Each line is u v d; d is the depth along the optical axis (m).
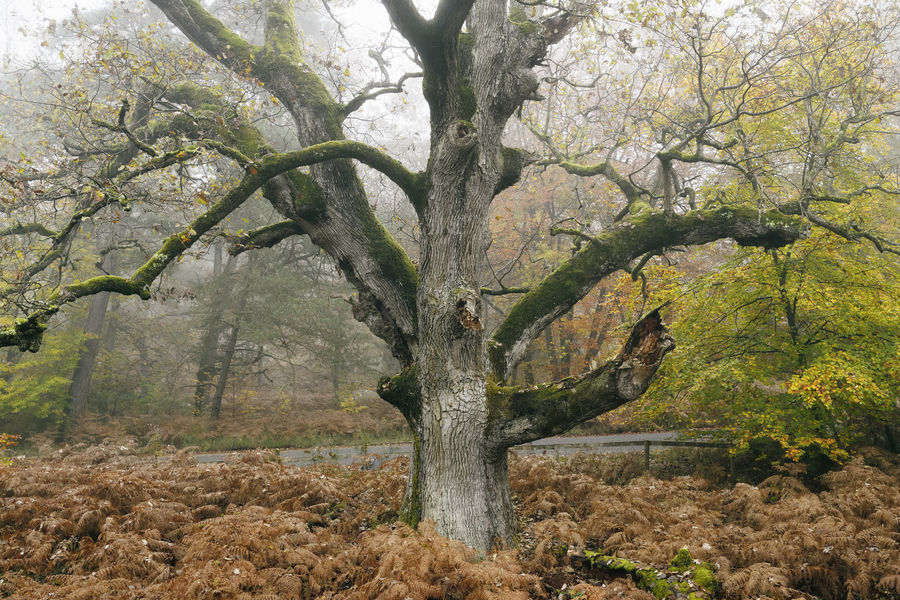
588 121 10.76
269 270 20.44
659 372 9.19
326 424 19.06
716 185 11.23
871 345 8.20
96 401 21.31
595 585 5.45
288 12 7.97
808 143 8.84
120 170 8.10
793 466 8.34
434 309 6.21
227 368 20.44
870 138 11.12
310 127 7.16
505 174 6.71
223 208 5.86
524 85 6.32
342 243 6.96
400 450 14.75
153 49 7.80
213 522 6.37
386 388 6.76
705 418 10.85
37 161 8.05
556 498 8.10
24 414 18.56
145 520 6.63
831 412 8.38
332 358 20.78
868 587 4.88
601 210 14.80
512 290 8.21
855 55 10.34
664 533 6.27
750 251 9.44
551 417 5.89
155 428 17.64
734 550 5.63
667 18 7.93
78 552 6.16
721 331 9.54
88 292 5.29
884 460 8.73
